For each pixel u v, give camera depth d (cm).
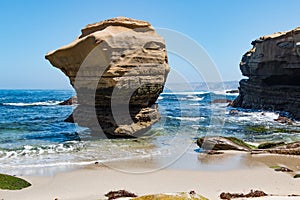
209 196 885
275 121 2839
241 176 1105
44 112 3494
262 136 2083
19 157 1357
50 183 998
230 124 2608
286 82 3834
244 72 4538
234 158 1392
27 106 4384
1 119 2772
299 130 2347
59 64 2008
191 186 979
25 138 1817
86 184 991
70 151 1473
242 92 4447
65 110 3759
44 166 1209
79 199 855
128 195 886
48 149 1516
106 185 984
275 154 1482
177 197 614
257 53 3969
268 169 1212
